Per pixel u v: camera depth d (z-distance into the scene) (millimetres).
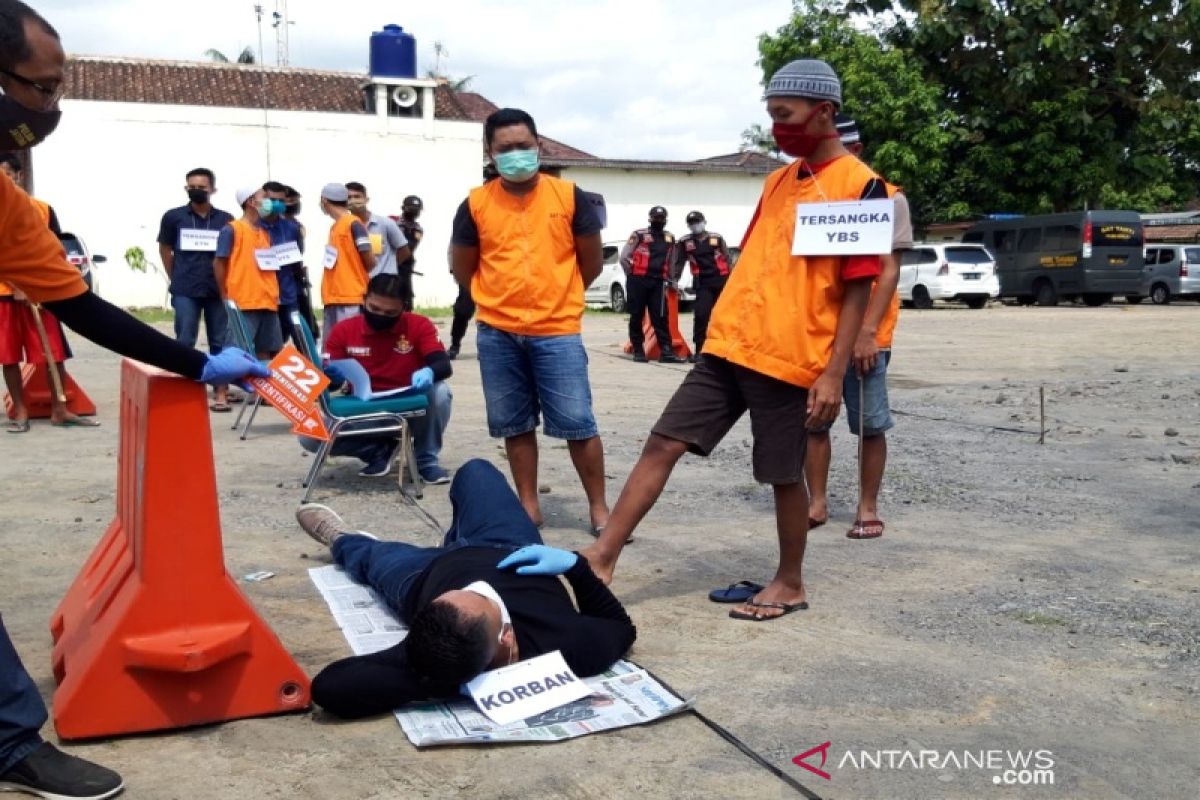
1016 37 29500
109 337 3090
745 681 3705
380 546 4602
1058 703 3498
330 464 7441
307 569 4969
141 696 3297
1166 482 6766
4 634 2932
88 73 29391
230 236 9453
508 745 3246
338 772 3082
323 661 3904
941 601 4516
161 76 30344
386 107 29734
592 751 3205
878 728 3334
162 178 27672
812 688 3637
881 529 5594
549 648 3602
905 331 19812
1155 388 11383
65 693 3270
